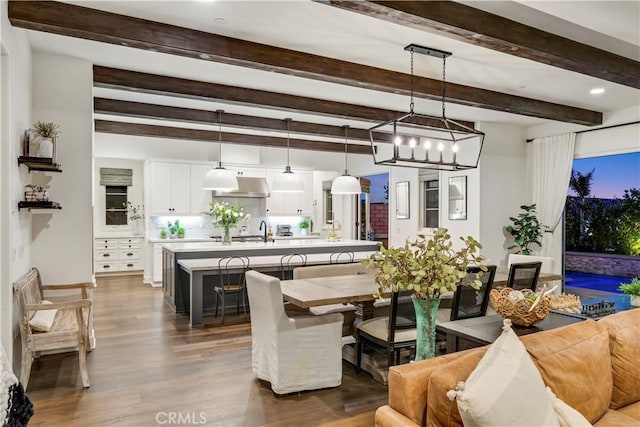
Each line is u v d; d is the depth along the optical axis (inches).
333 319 127.6
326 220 419.5
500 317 104.8
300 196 383.6
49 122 148.0
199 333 183.5
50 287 144.9
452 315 129.9
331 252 276.8
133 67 163.0
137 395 119.8
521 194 264.5
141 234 363.3
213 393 121.7
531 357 70.0
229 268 201.0
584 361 74.7
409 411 61.8
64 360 147.1
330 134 274.2
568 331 80.3
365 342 139.2
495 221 253.3
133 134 272.1
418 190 299.1
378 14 102.2
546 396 59.0
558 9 112.6
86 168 153.5
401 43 138.5
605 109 222.5
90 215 154.2
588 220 262.4
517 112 201.0
